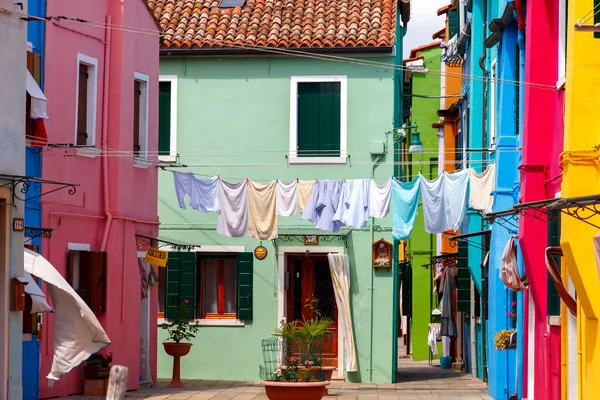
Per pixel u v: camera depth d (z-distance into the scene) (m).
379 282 25.08
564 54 15.70
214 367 25.27
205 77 25.91
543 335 16.39
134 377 21.02
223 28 26.14
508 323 19.95
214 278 25.69
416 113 37.44
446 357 31.02
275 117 25.62
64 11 19.34
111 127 20.66
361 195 20.28
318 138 25.47
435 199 19.78
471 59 25.81
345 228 25.16
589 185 13.09
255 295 25.27
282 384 18.31
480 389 22.84
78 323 16.55
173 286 25.34
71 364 16.59
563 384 15.10
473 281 26.55
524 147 16.48
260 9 26.88
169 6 27.14
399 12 27.75
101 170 20.48
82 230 19.77
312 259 25.70
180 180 20.92
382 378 24.89
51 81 18.89
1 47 14.33
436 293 33.09
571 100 13.18
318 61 25.52
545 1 16.34
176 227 25.56
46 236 17.58
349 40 25.23
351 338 24.88
